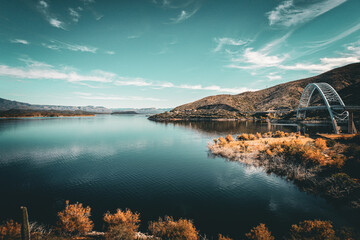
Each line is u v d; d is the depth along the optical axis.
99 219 23.50
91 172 44.78
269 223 21.94
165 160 55.88
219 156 56.19
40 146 78.81
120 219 18.11
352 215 22.02
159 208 26.67
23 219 12.74
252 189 31.69
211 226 21.84
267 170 39.72
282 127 146.75
